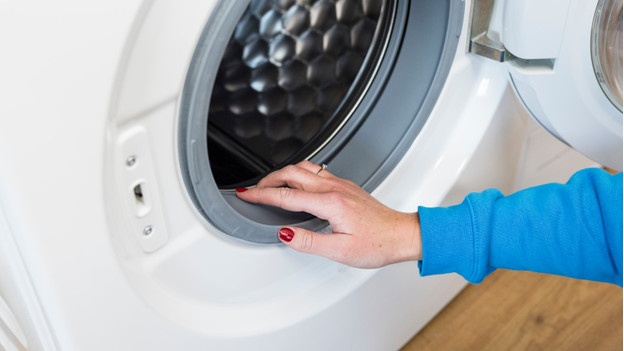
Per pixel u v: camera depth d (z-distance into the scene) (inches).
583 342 36.9
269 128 40.5
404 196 29.9
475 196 25.3
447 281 36.2
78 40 14.3
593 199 23.4
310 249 24.1
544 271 25.1
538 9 23.9
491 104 29.9
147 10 15.3
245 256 23.9
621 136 29.1
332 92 41.5
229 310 25.0
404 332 35.5
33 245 16.6
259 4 46.9
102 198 17.1
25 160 15.1
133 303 20.3
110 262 18.6
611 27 24.9
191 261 22.0
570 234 23.6
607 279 24.8
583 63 25.7
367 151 29.1
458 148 30.3
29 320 20.5
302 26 45.1
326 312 27.8
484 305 39.1
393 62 29.1
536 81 26.4
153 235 20.1
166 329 22.1
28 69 14.0
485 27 27.3
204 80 18.0
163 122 18.1
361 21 42.9
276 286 26.3
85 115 15.3
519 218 24.3
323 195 24.4
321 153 29.7
